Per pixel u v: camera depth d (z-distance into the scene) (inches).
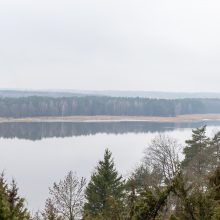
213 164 1488.7
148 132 6117.1
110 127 7121.1
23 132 5851.4
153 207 304.3
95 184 1101.7
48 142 4704.7
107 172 1150.3
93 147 4281.5
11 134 5531.5
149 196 308.8
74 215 984.3
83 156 3614.7
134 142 4756.4
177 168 328.5
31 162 3233.3
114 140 4992.6
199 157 1528.1
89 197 1085.8
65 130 6378.0
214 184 370.6
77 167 3016.7
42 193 2112.5
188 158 1812.3
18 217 261.3
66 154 3737.7
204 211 307.4
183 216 310.0
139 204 305.9
